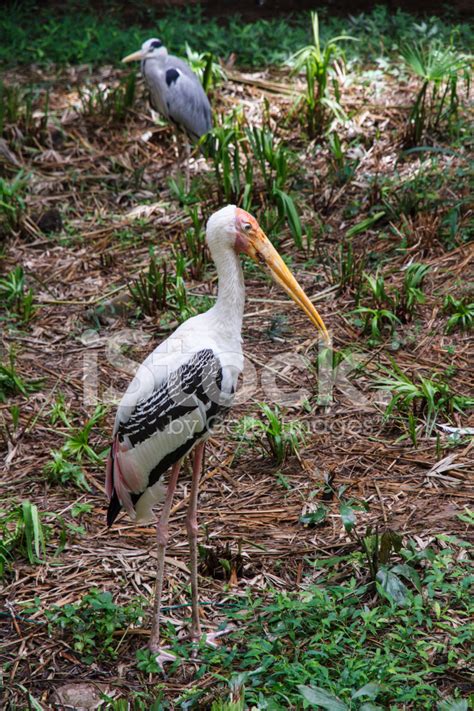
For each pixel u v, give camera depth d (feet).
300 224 44.09
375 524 28.25
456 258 42.86
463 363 36.11
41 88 63.00
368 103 57.57
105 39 68.90
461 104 56.80
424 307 39.83
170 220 48.16
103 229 47.80
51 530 28.63
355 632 23.81
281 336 38.70
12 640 24.56
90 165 53.83
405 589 24.70
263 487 30.55
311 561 27.12
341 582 26.08
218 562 26.91
